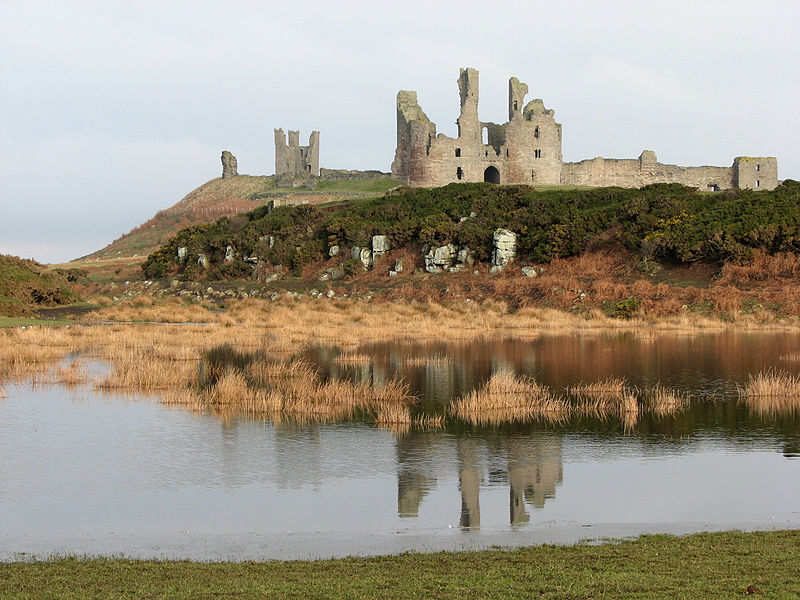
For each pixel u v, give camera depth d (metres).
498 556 14.56
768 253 68.12
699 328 55.44
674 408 28.92
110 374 34.44
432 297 73.62
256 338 49.28
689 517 17.52
